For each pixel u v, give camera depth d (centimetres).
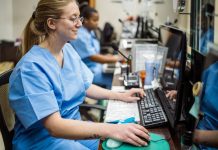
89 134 102
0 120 112
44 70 113
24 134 117
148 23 331
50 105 105
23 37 128
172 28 140
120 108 133
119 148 95
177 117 105
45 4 114
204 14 115
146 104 134
